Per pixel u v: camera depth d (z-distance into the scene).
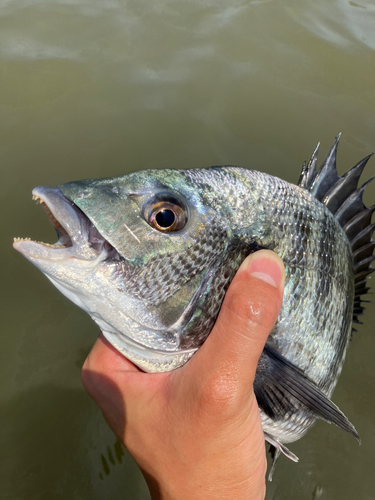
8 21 0.57
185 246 0.20
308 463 0.34
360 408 0.36
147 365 0.22
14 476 0.30
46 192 0.19
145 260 0.19
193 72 0.54
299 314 0.23
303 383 0.21
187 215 0.20
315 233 0.24
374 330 0.39
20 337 0.34
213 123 0.49
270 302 0.18
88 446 0.31
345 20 0.62
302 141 0.49
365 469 0.34
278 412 0.24
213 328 0.19
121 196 0.20
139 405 0.22
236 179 0.22
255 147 0.48
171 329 0.20
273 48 0.57
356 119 0.51
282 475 0.34
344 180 0.29
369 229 0.29
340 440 0.35
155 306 0.20
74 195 0.19
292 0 0.63
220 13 0.60
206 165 0.46
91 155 0.45
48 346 0.34
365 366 0.38
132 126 0.48
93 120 0.48
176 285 0.20
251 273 0.19
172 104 0.50
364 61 0.57
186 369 0.20
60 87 0.50
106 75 0.52
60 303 0.36
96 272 0.19
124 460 0.31
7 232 0.39
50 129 0.47
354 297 0.30
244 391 0.19
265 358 0.22
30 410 0.32
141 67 0.53
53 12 0.58
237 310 0.18
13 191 0.41
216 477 0.20
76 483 0.30
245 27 0.59
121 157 0.45
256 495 0.21
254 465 0.21
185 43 0.57
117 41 0.56
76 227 0.19
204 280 0.20
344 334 0.27
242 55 0.56
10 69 0.51
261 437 0.21
